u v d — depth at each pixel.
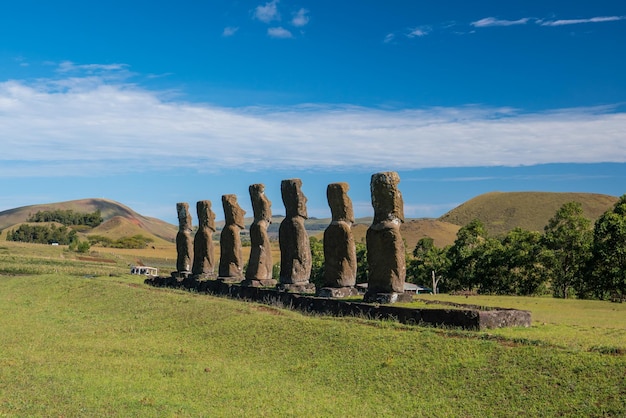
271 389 14.50
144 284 38.84
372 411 12.72
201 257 35.84
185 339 20.81
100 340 20.92
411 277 50.94
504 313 17.44
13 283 39.34
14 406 12.80
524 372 13.09
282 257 27.61
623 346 13.84
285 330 19.20
